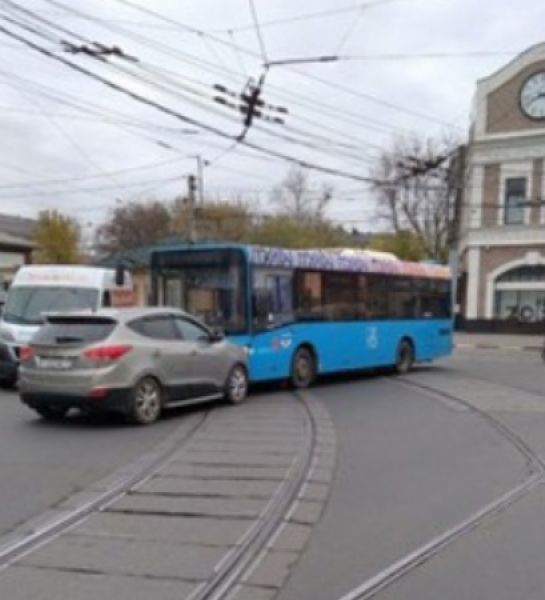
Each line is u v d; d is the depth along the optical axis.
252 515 6.83
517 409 13.65
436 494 7.64
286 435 10.80
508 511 7.08
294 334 16.50
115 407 11.34
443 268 22.94
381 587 5.18
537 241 40.91
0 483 7.88
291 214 62.47
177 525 6.52
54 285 17.34
